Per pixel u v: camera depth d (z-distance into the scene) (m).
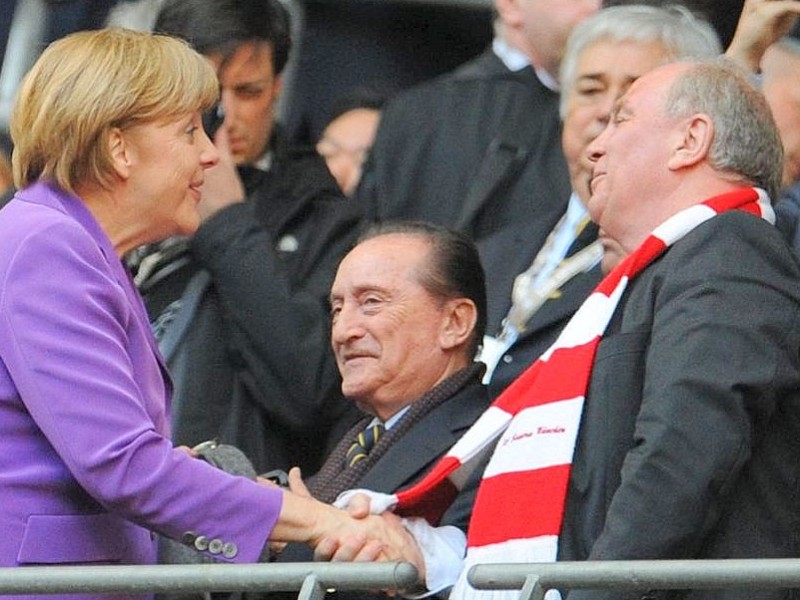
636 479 13.78
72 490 14.39
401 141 21.88
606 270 15.97
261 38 19.47
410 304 16.91
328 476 16.84
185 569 13.16
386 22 27.00
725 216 14.71
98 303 14.34
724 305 14.20
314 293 19.12
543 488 14.66
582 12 21.50
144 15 20.84
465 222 20.66
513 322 18.64
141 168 14.86
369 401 16.94
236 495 14.64
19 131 14.85
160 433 14.88
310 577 13.02
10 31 25.62
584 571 12.80
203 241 18.80
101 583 13.21
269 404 18.58
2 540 14.16
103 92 14.71
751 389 13.92
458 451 15.70
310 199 19.67
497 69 21.94
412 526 15.66
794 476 14.37
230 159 19.08
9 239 14.38
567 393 14.79
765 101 15.59
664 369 14.07
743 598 14.09
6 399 14.23
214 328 18.69
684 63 15.72
